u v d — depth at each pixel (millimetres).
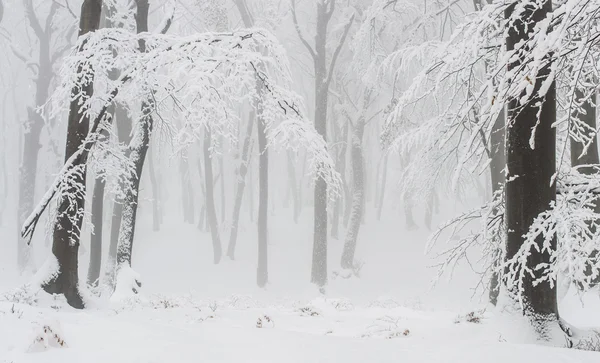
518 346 5238
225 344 5484
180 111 12586
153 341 5527
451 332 7348
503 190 8453
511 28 7000
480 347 5223
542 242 6871
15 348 5094
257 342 5613
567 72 7453
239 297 13883
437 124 10688
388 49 25250
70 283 10109
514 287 7141
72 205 10289
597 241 6156
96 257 19672
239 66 10930
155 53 10734
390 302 19609
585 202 7078
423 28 19281
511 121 7113
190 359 4766
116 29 11023
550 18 4977
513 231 7141
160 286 27359
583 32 5488
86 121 10953
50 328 5207
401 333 7414
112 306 10609
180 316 8891
